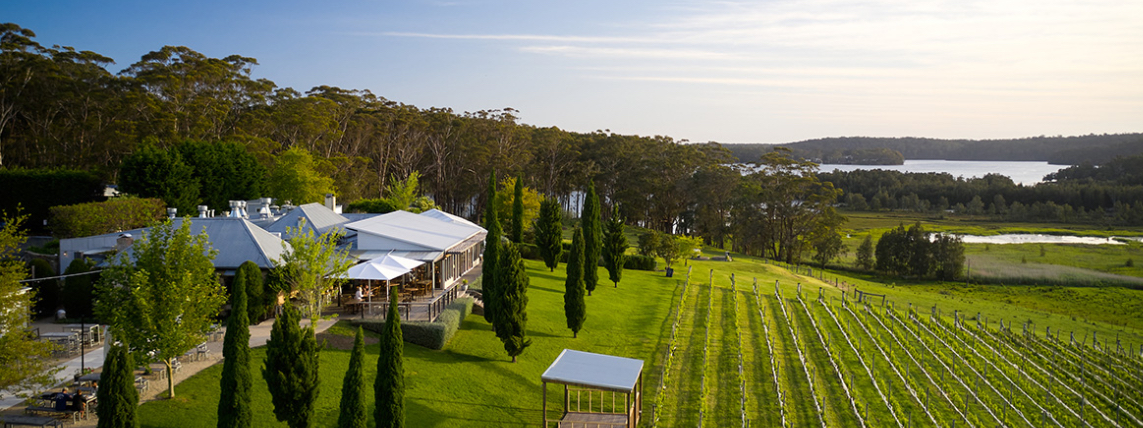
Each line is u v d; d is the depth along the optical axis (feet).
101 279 67.92
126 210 147.43
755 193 352.69
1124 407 100.07
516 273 96.78
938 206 567.59
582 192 461.78
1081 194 520.42
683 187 378.12
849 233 435.12
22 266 61.57
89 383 70.38
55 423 61.31
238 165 218.18
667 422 82.53
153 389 71.41
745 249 371.97
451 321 103.91
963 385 105.50
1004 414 87.51
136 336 64.69
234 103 314.76
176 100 273.75
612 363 82.74
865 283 265.75
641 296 162.50
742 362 110.52
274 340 59.36
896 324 156.15
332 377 79.92
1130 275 285.23
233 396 56.90
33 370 58.59
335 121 329.52
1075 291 254.06
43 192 184.24
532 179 395.96
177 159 190.80
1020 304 234.79
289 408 59.41
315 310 93.97
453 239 146.30
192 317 67.36
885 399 95.40
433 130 394.73
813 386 99.25
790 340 129.59
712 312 151.02
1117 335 164.86
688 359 110.42
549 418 80.64
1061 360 127.44
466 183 393.91
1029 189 542.98
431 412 75.97
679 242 220.64
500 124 410.31
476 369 92.48
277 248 114.83
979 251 355.77
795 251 368.68
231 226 114.93
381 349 60.90
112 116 270.26
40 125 273.75
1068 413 95.71
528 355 103.24
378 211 245.04
